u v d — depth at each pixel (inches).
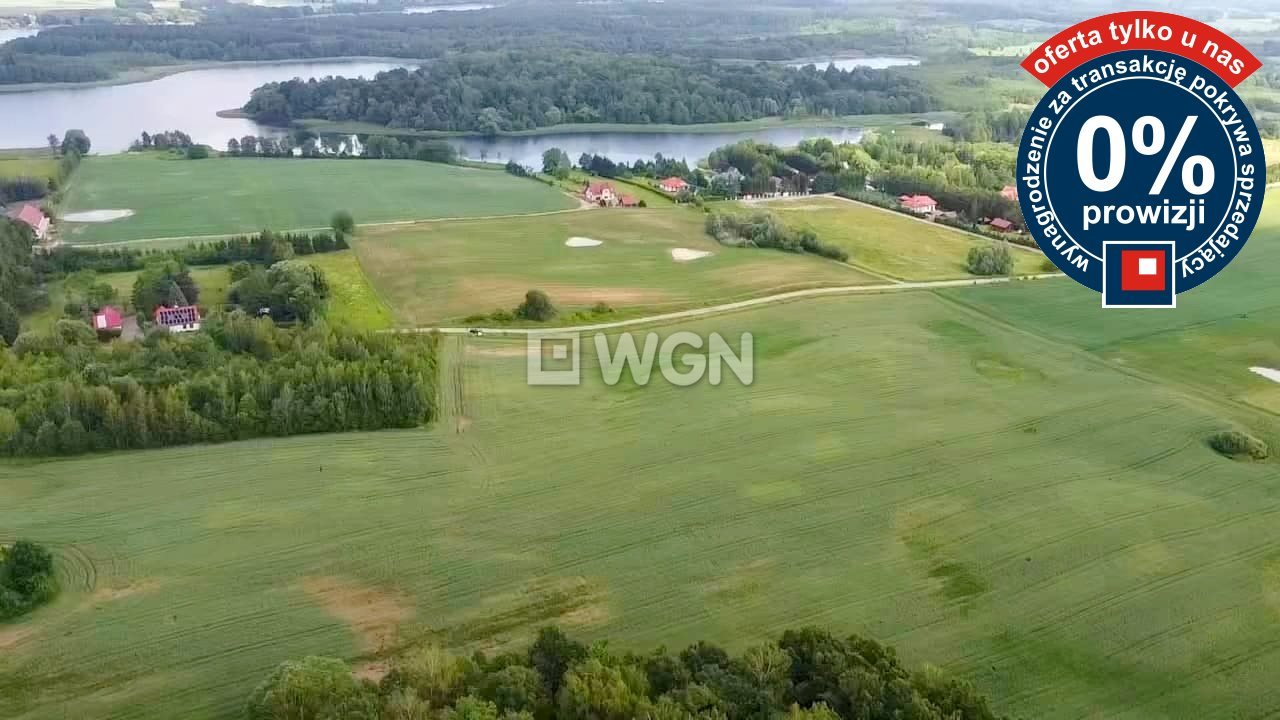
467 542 2477.9
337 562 2383.1
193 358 3309.5
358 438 3009.4
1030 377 3636.8
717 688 1779.0
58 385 2970.0
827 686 1812.3
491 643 2111.2
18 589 2192.4
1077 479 2851.9
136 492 2669.8
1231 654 2103.8
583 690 1733.5
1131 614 2230.6
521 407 3248.0
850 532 2556.6
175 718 1884.8
